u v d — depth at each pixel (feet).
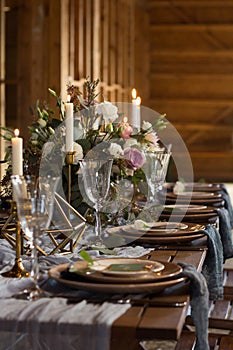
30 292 6.66
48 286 6.96
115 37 36.32
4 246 9.08
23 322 6.04
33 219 6.61
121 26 37.40
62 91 25.21
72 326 5.91
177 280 6.67
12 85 31.48
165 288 6.75
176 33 46.88
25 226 6.66
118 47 36.70
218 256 10.09
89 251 8.63
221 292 9.78
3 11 22.61
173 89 47.29
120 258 7.65
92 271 6.91
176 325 5.77
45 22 26.07
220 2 46.29
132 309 6.23
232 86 46.83
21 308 6.27
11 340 6.49
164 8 46.78
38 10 26.03
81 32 28.32
